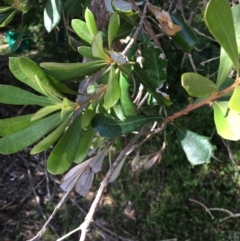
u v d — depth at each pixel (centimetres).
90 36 48
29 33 200
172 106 51
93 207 51
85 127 49
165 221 173
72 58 206
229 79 48
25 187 194
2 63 228
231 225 167
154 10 56
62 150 48
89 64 45
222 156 171
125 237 173
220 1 33
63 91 47
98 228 174
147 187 178
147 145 177
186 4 130
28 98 45
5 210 187
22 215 185
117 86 44
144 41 55
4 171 201
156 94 50
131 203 178
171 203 174
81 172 55
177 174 175
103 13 105
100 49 44
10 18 63
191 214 171
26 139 45
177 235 171
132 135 163
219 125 40
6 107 221
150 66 50
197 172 173
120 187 181
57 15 65
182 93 172
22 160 203
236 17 40
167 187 175
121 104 51
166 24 55
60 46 202
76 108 46
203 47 161
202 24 152
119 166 58
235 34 38
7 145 44
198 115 170
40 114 43
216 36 35
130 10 54
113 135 48
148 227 174
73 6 72
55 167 48
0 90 44
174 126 50
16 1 63
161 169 178
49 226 178
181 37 58
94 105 48
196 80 36
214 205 169
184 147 48
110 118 48
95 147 61
